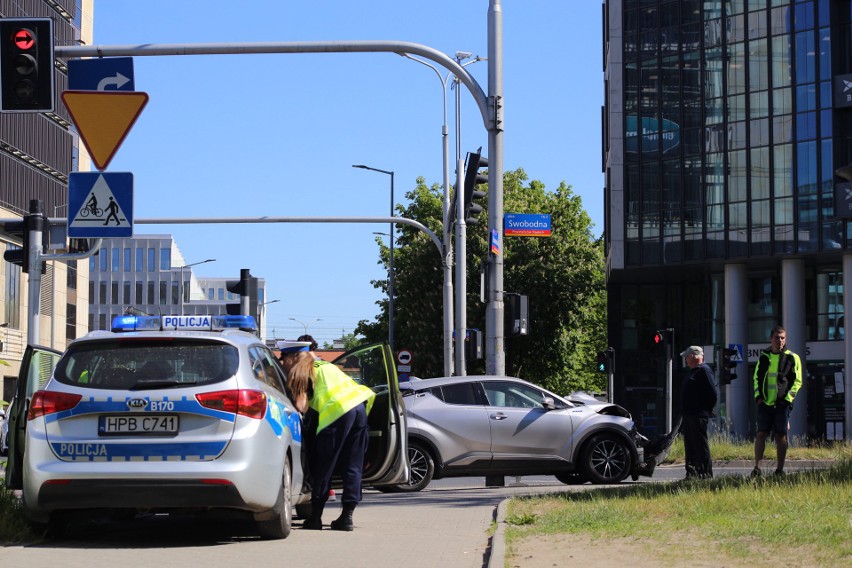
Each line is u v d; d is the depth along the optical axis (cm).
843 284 6238
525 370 6856
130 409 1169
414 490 2188
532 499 1709
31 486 1167
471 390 2239
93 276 18112
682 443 3147
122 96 1750
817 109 6219
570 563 1018
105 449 1165
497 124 2256
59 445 1170
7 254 1836
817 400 6444
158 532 1329
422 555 1130
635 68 6850
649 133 6788
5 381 6488
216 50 1903
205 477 1155
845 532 1102
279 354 1519
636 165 6819
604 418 2266
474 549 1186
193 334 1210
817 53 6231
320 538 1283
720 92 6556
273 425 1218
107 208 1758
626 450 2266
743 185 6450
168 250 18162
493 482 2483
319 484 1393
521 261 6756
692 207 6612
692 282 7294
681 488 1661
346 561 1078
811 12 6259
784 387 1983
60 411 1176
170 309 18025
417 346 6669
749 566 957
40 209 1825
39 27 1741
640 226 6788
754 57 6444
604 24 7988
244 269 3077
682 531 1206
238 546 1187
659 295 7375
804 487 1545
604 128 8012
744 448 3178
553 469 2234
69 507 1166
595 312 7394
